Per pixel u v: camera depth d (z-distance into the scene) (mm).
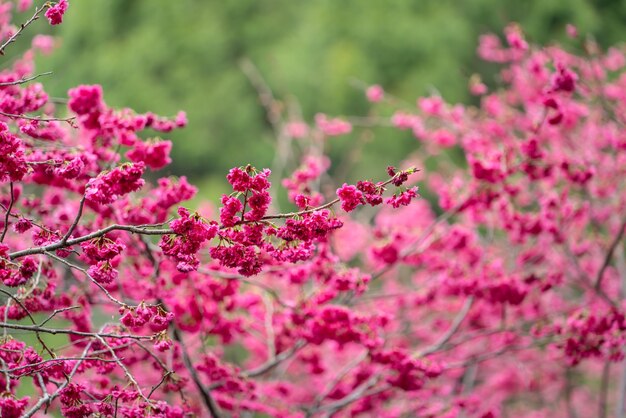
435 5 16703
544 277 6738
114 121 5125
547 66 8805
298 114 14008
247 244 3652
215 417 5516
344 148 15719
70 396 3895
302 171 5867
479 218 7289
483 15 16516
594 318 6004
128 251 5703
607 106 7695
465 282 6660
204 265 5934
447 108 8180
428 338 8875
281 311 6367
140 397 3881
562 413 10750
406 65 16125
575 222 7770
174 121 5246
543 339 6602
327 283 5934
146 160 5203
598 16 15703
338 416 7184
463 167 15023
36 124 4363
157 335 3750
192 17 16750
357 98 15906
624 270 8242
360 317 5754
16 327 3828
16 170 3709
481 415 6984
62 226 5152
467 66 16500
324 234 3639
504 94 9000
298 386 8609
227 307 5945
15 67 7383
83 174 5031
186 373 6172
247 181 3555
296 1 17312
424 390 7473
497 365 9844
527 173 6484
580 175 6695
